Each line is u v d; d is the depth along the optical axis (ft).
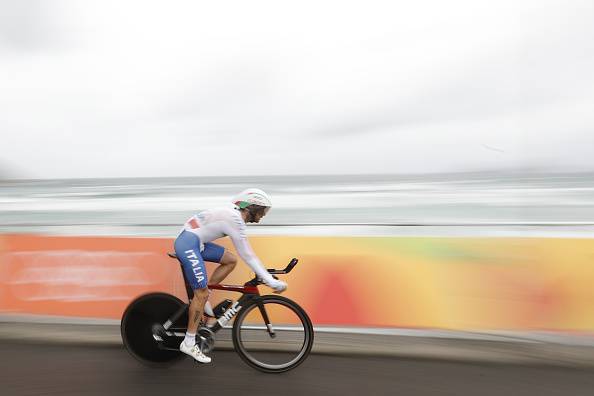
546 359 9.98
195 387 8.89
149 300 9.91
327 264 11.59
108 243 12.14
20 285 12.34
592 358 9.98
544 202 50.88
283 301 9.80
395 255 11.32
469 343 10.76
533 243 10.84
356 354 10.34
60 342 10.99
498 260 10.94
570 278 10.67
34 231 13.19
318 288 11.59
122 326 9.91
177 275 11.87
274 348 9.97
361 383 9.05
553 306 10.73
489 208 54.70
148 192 73.56
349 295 11.46
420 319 11.17
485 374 9.37
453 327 11.05
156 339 9.86
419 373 9.44
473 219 47.60
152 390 8.74
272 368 9.61
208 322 10.05
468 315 11.01
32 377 9.23
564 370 9.52
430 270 11.18
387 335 11.21
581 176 90.53
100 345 10.85
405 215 50.85
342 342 10.92
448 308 11.09
